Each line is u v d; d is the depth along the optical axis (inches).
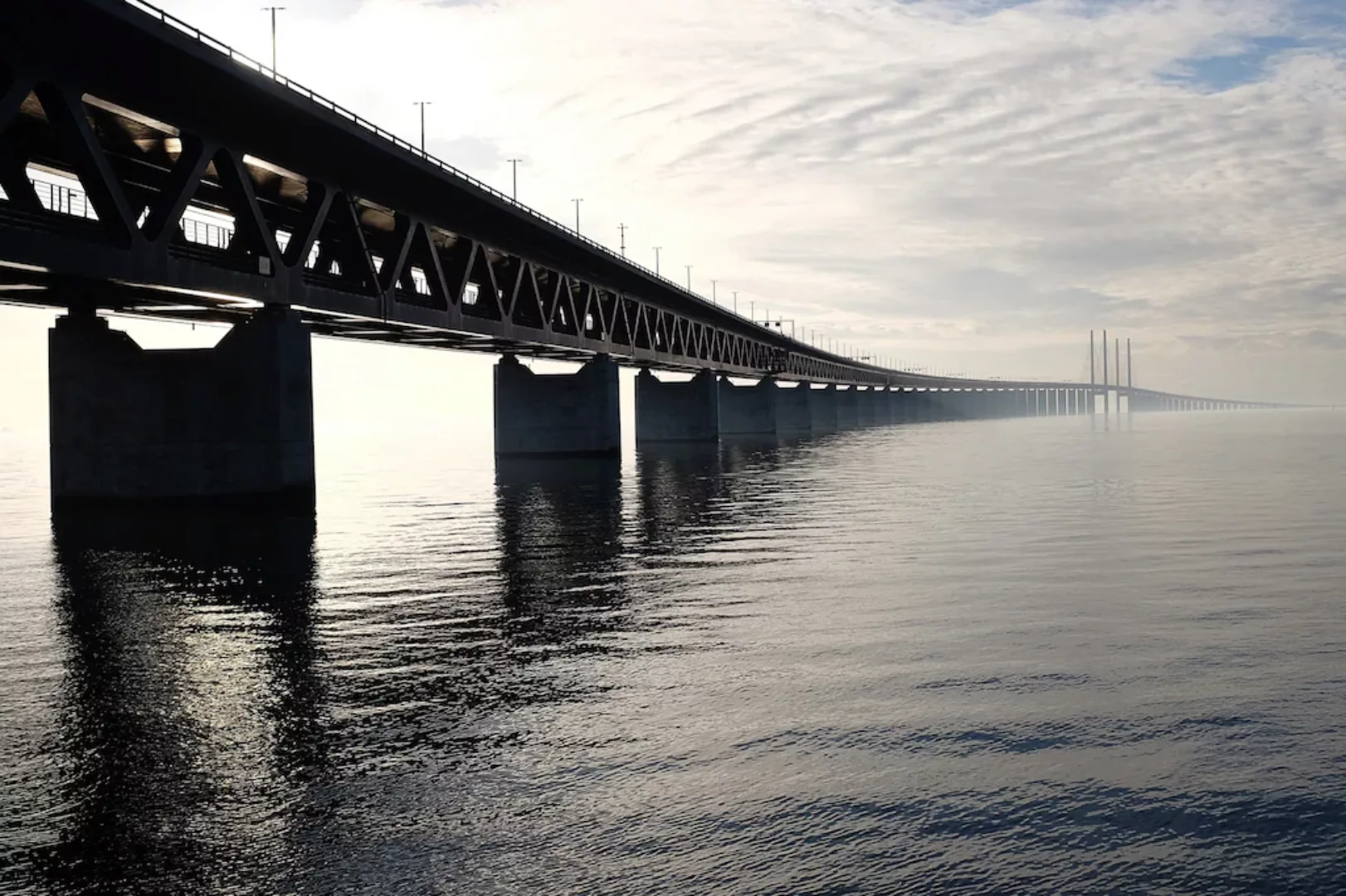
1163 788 458.6
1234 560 1148.5
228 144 1622.8
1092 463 3373.5
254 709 614.2
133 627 875.4
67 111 1314.0
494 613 903.1
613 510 1868.8
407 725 573.6
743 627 814.5
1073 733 533.0
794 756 508.4
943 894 370.0
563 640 786.2
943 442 5344.5
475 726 568.7
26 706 631.2
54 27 1251.8
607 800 458.0
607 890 375.9
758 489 2329.0
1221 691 607.2
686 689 634.2
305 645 792.3
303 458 1803.6
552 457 3624.5
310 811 452.4
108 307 1835.6
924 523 1587.1
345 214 1985.7
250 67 1493.6
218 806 460.8
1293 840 406.3
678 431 5108.3
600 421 3597.4
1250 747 509.0
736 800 454.9
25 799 472.7
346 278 2076.8
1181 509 1776.6
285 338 1761.8
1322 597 913.5
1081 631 776.3
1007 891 371.2
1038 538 1379.2
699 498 2102.6
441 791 472.7
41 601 1009.5
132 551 1359.5
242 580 1117.7
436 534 1535.4
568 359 3932.1
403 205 2190.0
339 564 1227.9
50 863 406.3
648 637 786.2
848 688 627.8
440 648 768.3
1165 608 866.8
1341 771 474.3
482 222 2514.8
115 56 1347.2
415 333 2578.7
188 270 1512.1
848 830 422.9
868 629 797.9
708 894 371.2
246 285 1648.6
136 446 1756.9
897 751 512.7
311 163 1849.2
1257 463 3334.2
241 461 1749.5
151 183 1822.1
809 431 7470.5
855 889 373.7
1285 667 660.7
